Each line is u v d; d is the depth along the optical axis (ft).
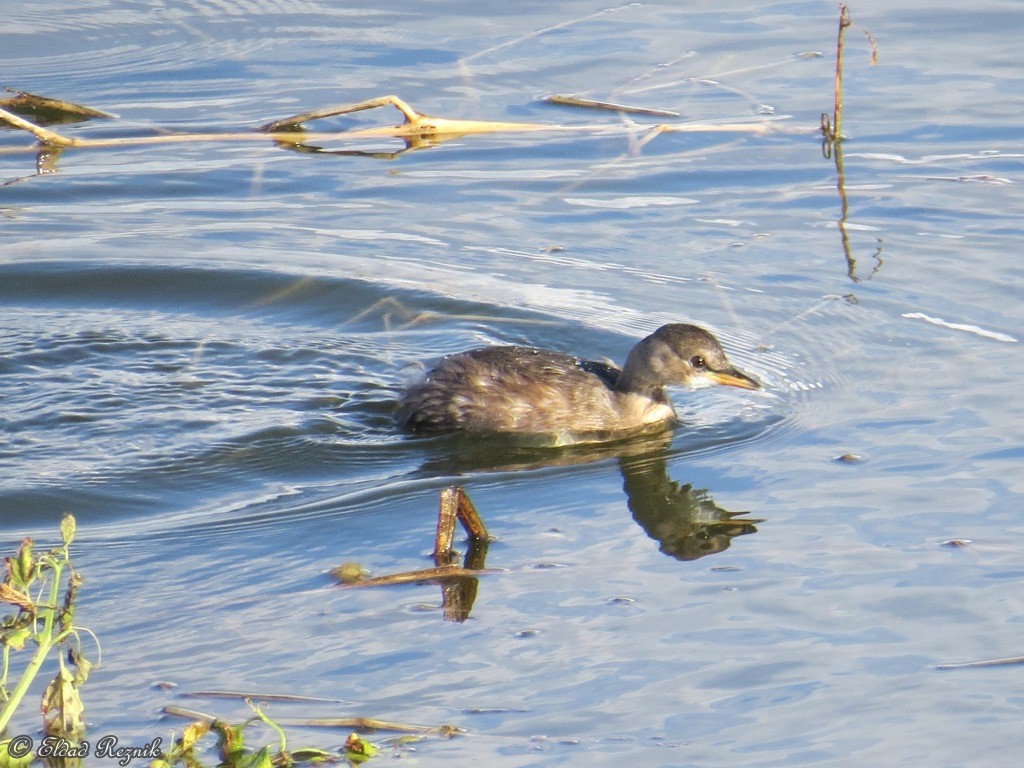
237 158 65.57
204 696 29.89
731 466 42.83
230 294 55.21
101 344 51.24
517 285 55.01
